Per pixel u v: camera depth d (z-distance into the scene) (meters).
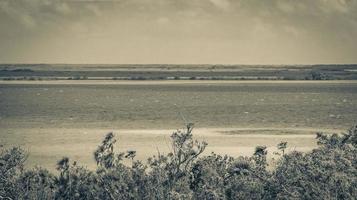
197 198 27.33
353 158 29.14
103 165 32.59
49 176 29.17
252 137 78.00
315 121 102.69
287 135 80.38
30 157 61.06
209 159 30.48
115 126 94.88
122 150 65.75
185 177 28.17
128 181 27.38
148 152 64.38
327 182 25.73
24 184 28.11
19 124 99.06
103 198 27.56
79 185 28.39
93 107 140.25
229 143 71.62
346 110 129.75
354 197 25.20
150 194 26.78
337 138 36.00
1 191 27.42
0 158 29.31
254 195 27.56
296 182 26.69
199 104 151.12
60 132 85.94
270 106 143.38
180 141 29.92
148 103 155.88
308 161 27.86
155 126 94.69
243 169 29.55
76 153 64.12
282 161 29.08
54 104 151.50
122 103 156.00
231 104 151.50
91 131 87.38
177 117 111.44
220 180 28.48
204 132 84.88
